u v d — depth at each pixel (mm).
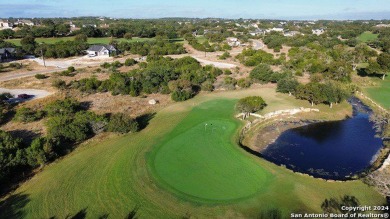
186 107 67812
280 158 48312
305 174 40375
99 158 43562
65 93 73812
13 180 38156
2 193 35531
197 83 85438
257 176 39312
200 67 102062
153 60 117500
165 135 51812
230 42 190500
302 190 36281
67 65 116125
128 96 74812
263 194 35375
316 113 66438
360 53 121312
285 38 186750
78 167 41062
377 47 166500
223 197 34844
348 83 82188
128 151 45688
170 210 32594
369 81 92188
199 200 34219
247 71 105250
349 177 42688
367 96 79562
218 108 67250
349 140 55000
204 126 56312
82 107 65938
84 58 132250
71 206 33094
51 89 77938
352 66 110812
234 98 75062
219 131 54219
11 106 63625
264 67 91750
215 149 47062
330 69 88688
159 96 75625
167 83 80875
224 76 97875
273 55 135250
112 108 66125
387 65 93000
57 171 40094
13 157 39750
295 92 74188
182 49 150750
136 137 51031
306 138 55594
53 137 46531
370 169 44688
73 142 48750
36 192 35562
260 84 88625
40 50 133500
